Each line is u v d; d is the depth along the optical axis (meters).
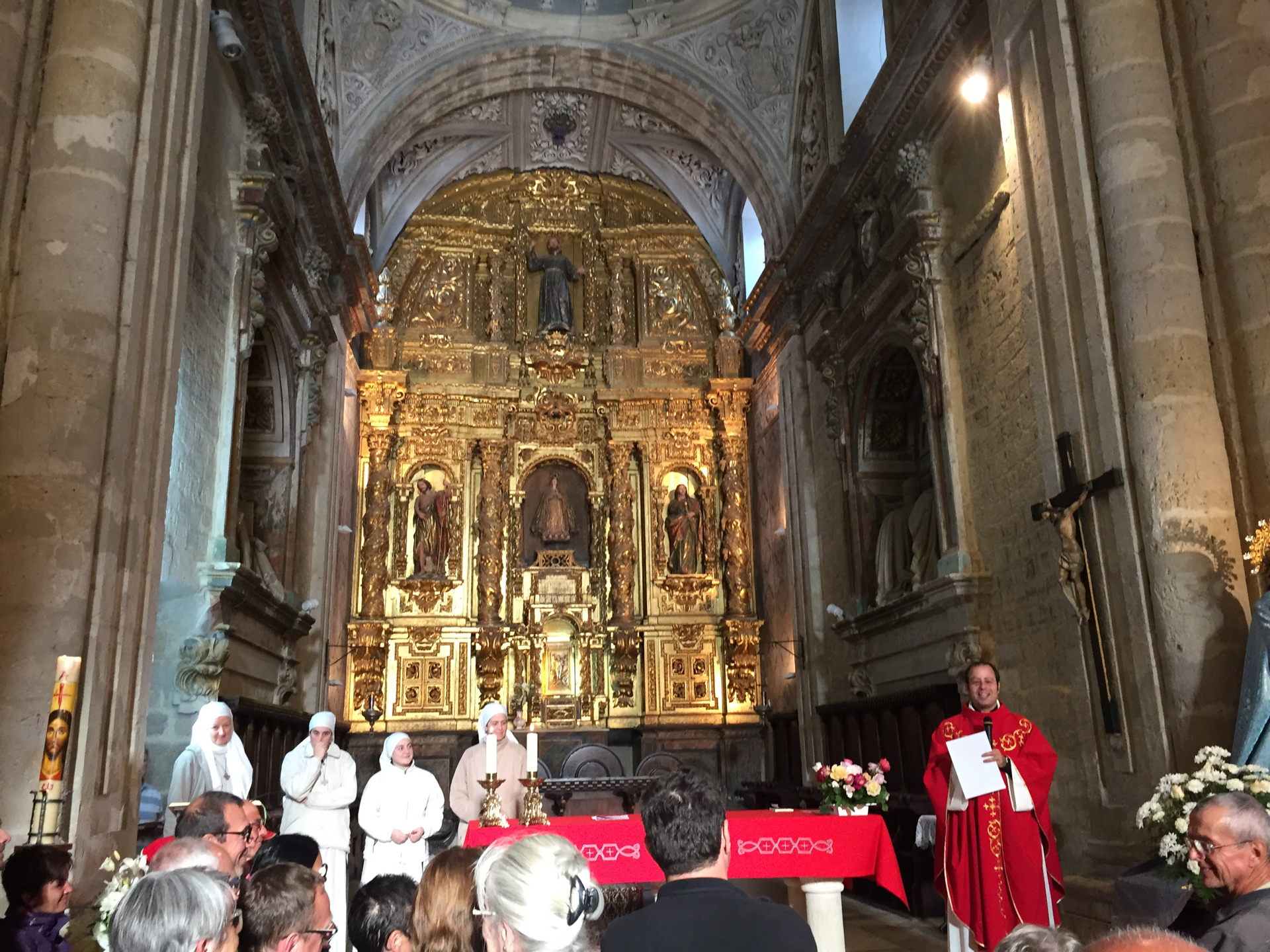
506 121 18.91
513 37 16.61
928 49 10.69
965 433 10.31
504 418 19.44
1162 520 6.52
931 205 10.94
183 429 9.05
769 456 18.08
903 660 11.80
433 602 18.38
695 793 2.75
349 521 17.33
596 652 18.55
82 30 6.15
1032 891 5.55
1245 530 6.46
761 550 18.52
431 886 2.93
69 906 5.14
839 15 14.70
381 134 16.09
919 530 12.01
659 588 18.88
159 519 6.45
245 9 9.64
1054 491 7.85
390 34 15.92
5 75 5.89
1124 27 7.19
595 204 20.83
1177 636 6.35
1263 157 6.62
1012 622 9.31
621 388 19.72
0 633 5.35
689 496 19.33
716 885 2.63
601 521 19.30
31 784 5.23
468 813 7.60
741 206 19.64
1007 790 5.69
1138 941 1.76
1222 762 5.18
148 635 6.27
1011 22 8.64
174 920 2.28
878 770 6.90
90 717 5.54
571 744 17.81
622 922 2.57
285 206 11.43
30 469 5.56
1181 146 7.04
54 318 5.75
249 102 10.48
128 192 6.20
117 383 5.96
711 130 17.27
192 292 9.11
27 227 5.88
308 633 13.61
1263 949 3.33
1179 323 6.70
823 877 6.20
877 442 13.60
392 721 17.59
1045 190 7.98
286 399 13.04
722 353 19.62
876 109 11.99
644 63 16.83
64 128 6.00
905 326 11.52
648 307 20.39
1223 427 6.65
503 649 18.02
